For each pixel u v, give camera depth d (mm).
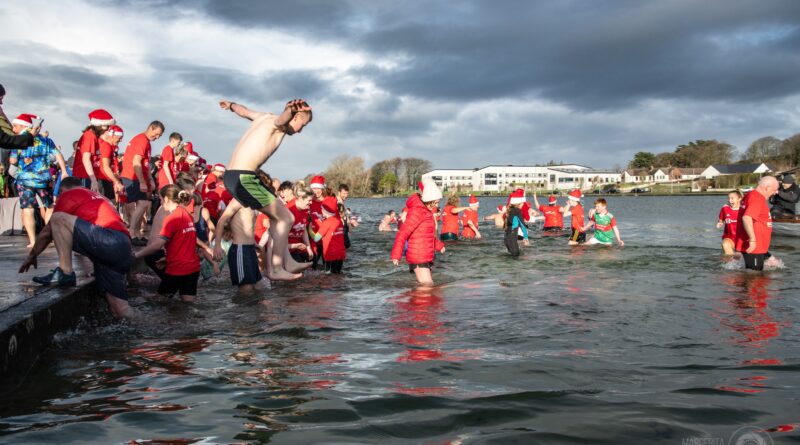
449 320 5887
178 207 7309
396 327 5582
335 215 10203
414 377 3988
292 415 3305
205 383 3902
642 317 5941
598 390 3689
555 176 156875
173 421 3227
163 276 7375
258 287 8141
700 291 7629
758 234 9695
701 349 4668
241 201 7340
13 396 3691
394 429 3088
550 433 3016
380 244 16516
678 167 176375
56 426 3170
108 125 9094
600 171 169125
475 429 3080
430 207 8773
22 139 5605
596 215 15023
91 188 9141
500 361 4355
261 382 3916
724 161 171000
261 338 5180
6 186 13203
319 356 4559
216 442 2934
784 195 18172
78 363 4426
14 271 6836
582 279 8867
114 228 5941
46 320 4781
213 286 8656
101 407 3469
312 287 8344
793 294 7348
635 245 15016
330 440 2949
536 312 6254
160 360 4496
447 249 14258
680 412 3289
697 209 45781
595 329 5406
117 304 6074
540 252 13320
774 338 5008
